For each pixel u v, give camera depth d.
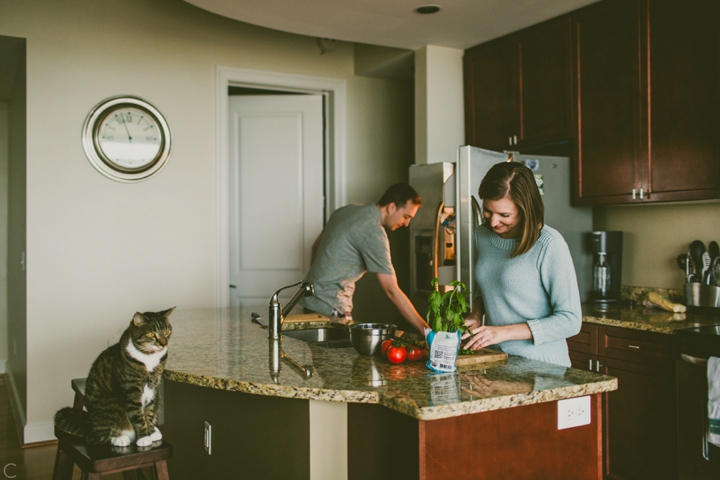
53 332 3.63
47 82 3.61
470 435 1.46
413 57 4.07
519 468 1.53
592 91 3.16
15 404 4.38
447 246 3.30
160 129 3.91
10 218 5.05
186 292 4.00
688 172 2.72
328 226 3.10
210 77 4.08
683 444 2.34
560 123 3.34
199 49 4.04
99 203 3.75
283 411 1.74
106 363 1.82
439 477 1.43
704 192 2.65
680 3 2.73
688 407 2.32
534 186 1.83
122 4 3.80
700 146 2.67
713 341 2.25
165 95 3.93
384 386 1.55
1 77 4.39
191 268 4.02
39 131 3.59
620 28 3.00
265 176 4.44
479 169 3.03
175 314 3.11
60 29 3.64
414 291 3.58
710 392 2.17
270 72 4.26
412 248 3.59
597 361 2.80
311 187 4.51
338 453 1.69
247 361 1.90
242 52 4.18
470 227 2.97
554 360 1.92
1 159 5.48
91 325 3.73
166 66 3.94
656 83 2.85
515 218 1.87
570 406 1.61
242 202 4.40
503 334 1.80
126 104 3.80
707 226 3.01
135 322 1.73
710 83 2.62
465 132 3.97
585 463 1.64
